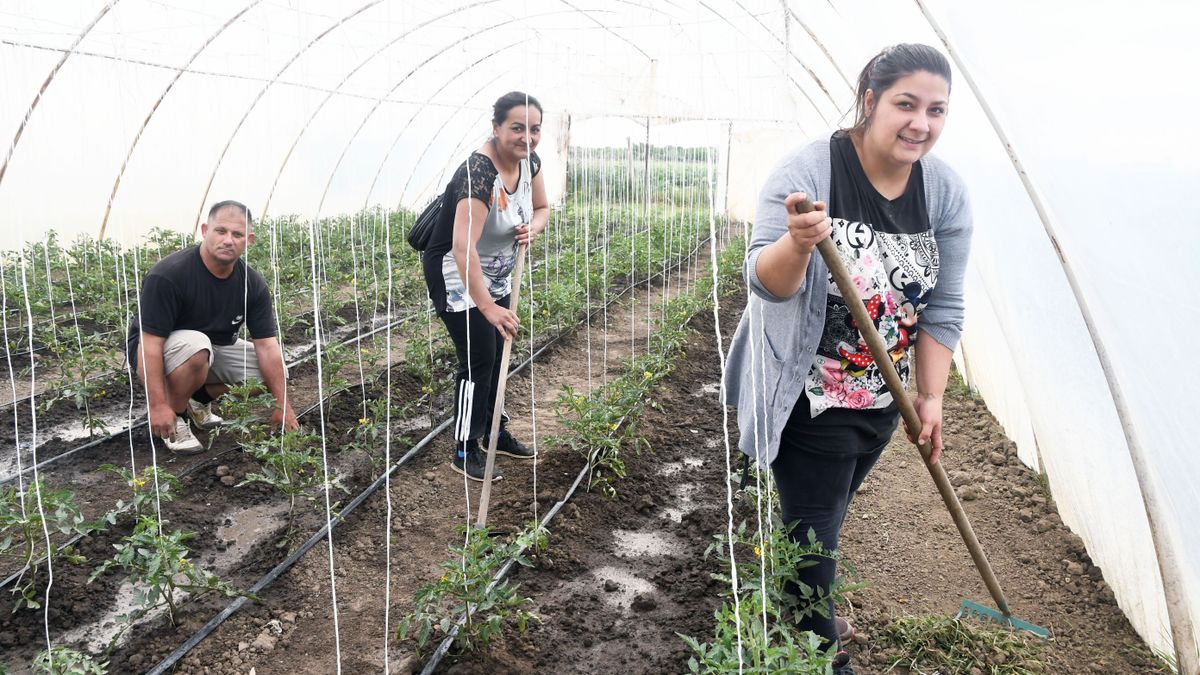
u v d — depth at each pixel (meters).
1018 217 4.02
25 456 5.04
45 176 9.40
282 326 7.88
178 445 4.98
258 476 3.98
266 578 3.74
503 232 4.20
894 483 4.90
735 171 20.22
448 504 4.56
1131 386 3.14
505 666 3.17
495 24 10.71
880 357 2.43
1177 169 2.55
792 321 2.59
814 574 2.83
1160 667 3.20
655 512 4.58
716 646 2.53
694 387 6.93
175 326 4.90
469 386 4.06
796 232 2.18
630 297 10.80
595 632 3.43
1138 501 3.28
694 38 10.50
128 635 3.36
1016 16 3.24
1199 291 2.50
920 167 2.61
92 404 5.99
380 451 4.92
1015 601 3.70
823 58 8.99
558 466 4.90
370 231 12.91
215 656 3.27
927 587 3.80
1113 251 3.03
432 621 3.38
